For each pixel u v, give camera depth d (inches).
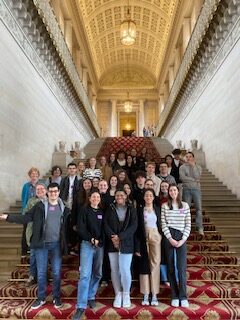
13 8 298.0
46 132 423.5
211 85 417.1
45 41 382.0
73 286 179.3
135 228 162.9
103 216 166.9
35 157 371.2
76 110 642.2
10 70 293.1
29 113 350.3
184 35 623.5
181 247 165.8
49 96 443.5
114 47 978.7
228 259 211.2
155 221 171.6
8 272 203.2
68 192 212.2
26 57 343.6
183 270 164.4
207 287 179.2
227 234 246.2
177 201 169.6
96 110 1106.1
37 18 336.5
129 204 167.9
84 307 153.6
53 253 163.8
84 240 160.1
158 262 168.2
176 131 689.0
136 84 1127.0
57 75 466.6
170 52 799.7
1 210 264.7
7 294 177.2
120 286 165.9
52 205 165.3
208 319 155.6
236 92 317.4
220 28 345.4
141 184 195.5
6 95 281.6
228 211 290.8
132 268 174.4
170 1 678.5
